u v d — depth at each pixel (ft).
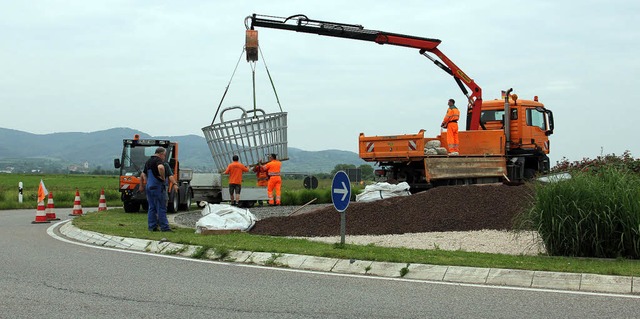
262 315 22.04
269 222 51.06
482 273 28.94
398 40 73.56
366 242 41.06
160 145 76.95
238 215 48.83
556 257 32.99
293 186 113.80
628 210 32.96
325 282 28.32
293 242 38.70
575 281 27.40
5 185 166.30
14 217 71.10
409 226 47.80
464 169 67.97
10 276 29.17
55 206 100.68
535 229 35.06
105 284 27.43
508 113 73.77
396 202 51.42
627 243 33.12
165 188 47.85
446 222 47.88
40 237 46.60
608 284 26.89
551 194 34.58
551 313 22.47
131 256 36.19
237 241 39.14
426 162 65.05
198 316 21.83
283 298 24.85
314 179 99.76
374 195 56.90
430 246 38.83
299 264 32.71
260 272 30.94
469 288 27.04
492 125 77.00
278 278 29.30
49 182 213.46
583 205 33.83
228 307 23.22
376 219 49.32
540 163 76.33
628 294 25.93
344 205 36.70
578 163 66.90
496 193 51.52
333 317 21.84
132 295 25.18
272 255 33.63
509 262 30.68
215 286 27.25
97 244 42.14
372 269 30.73
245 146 71.46
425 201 51.29
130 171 75.00
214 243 37.96
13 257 35.40
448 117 70.08
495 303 24.06
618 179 34.58
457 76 75.77
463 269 29.45
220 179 87.35
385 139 68.44
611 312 22.65
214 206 49.44
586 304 23.94
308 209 74.74
